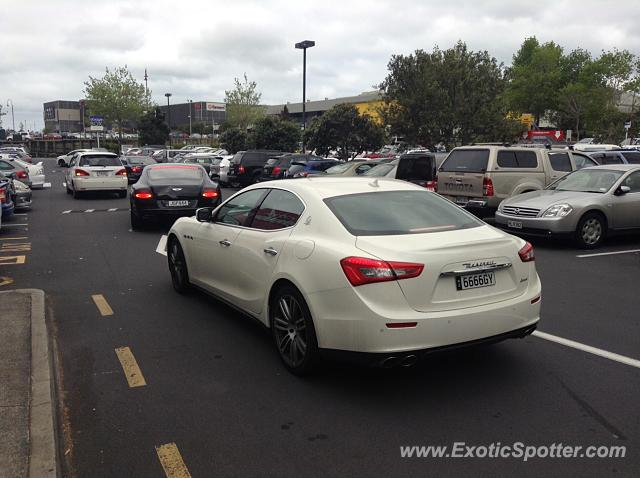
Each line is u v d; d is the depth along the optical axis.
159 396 4.20
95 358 4.95
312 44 30.67
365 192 4.86
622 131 44.53
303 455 3.39
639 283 7.54
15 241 11.30
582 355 4.92
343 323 3.95
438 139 23.64
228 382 4.43
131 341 5.38
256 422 3.79
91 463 3.33
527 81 60.16
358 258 3.91
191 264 6.49
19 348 4.79
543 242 10.88
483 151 12.22
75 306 6.55
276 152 24.34
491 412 3.90
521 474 3.19
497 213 10.87
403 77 23.73
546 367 4.66
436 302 3.93
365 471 3.22
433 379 4.44
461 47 23.80
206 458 3.37
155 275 8.15
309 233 4.47
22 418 3.61
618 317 6.01
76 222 14.29
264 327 5.41
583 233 10.02
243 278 5.24
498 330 4.12
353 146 27.69
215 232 5.83
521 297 4.27
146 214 12.25
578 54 60.38
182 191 12.36
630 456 3.35
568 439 3.54
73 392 4.28
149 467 3.29
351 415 3.87
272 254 4.71
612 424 3.73
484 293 4.13
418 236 4.19
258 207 5.34
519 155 12.26
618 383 4.35
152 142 64.31
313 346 4.25
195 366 4.76
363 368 4.67
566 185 11.18
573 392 4.20
